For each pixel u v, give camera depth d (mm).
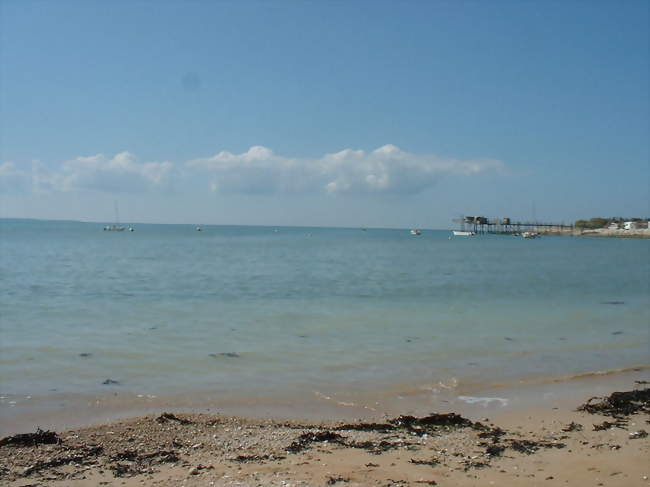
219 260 58969
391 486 7180
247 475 7547
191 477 7504
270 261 58625
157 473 7684
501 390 12328
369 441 9047
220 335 18000
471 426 9930
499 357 15375
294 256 68938
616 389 12555
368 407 11117
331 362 14539
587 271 49906
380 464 8000
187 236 156250
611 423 10086
